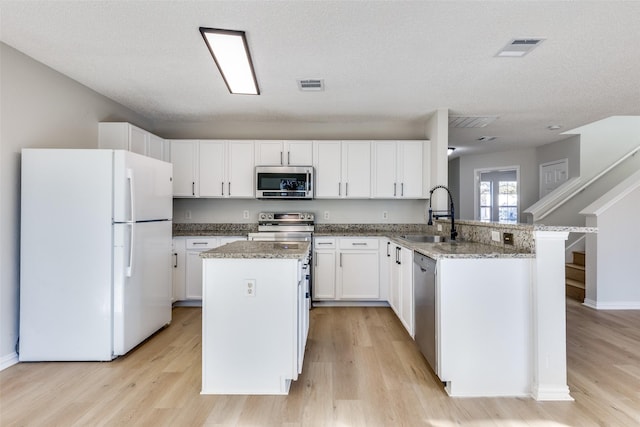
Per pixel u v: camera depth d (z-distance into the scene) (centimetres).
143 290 282
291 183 419
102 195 254
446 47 246
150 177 291
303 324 242
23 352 251
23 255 250
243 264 210
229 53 253
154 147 399
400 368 244
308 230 431
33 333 251
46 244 251
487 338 212
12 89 250
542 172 617
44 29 224
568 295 439
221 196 430
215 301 211
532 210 546
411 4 195
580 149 533
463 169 738
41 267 251
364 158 430
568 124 464
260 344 211
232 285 210
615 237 387
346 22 213
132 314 267
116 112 373
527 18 209
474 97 354
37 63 271
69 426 177
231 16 207
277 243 272
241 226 459
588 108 392
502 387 211
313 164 430
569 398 204
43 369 241
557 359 206
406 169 430
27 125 263
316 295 402
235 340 211
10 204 249
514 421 183
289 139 452
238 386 211
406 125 457
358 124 458
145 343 290
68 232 252
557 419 185
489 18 209
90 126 333
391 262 372
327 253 402
